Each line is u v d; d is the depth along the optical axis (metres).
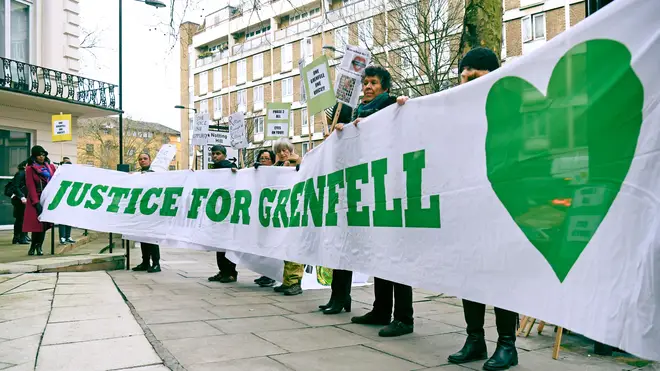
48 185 7.79
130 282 6.77
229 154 13.45
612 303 2.08
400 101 3.55
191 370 3.02
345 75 5.08
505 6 25.94
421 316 4.93
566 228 2.34
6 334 3.76
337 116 4.96
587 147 2.27
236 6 10.80
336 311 4.95
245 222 5.96
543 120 2.50
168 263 9.72
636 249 2.03
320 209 4.66
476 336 3.37
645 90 2.07
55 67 16.17
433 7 19.72
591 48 2.29
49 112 16.16
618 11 2.20
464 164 2.99
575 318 2.24
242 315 4.77
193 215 6.64
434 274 3.17
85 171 7.70
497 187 2.75
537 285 2.47
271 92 44.41
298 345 3.70
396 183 3.58
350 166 4.18
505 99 2.74
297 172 5.48
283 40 42.56
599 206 2.19
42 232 8.57
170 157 10.93
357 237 4.04
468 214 2.94
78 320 4.25
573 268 2.28
